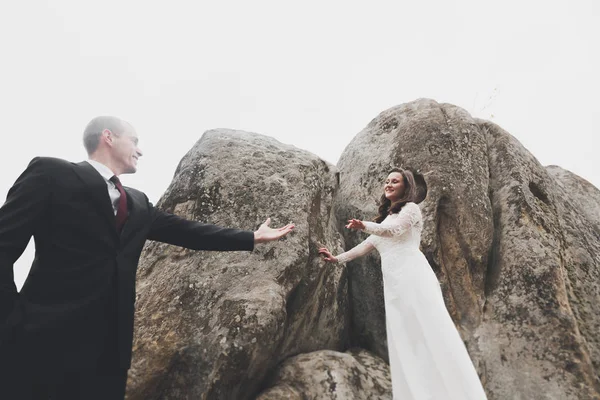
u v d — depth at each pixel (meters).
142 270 5.01
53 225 2.37
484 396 3.66
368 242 4.61
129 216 2.66
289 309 4.88
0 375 2.20
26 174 2.40
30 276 2.36
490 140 6.42
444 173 5.77
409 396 3.79
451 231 5.57
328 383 4.45
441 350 3.77
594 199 7.32
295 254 4.81
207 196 5.17
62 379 2.31
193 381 4.11
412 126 6.32
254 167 5.41
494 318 5.14
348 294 5.75
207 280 4.61
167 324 4.38
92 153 2.92
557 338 4.84
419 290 4.01
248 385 4.36
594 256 5.86
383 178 6.12
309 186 5.44
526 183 5.93
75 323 2.30
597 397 4.54
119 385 2.44
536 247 5.36
